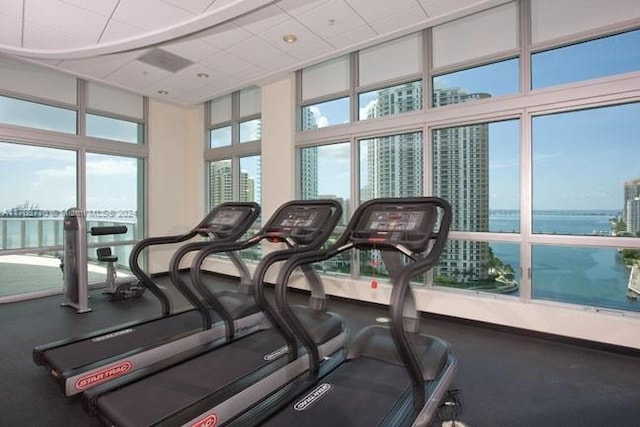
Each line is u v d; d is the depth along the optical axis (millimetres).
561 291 3381
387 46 4332
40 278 5121
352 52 4562
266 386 2260
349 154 4719
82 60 4395
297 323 2305
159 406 1941
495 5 3348
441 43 3943
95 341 2854
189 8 3109
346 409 1877
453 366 2352
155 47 4086
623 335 2994
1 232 4793
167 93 5738
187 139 6848
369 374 2240
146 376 2291
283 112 5262
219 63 4562
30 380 2633
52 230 5234
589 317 3125
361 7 3336
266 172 5504
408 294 2639
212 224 3887
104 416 1901
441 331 3594
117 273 5949
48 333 3607
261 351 2703
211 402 1979
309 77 5074
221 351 2699
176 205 6637
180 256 3100
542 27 3340
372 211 2838
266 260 2391
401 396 1995
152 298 4961
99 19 3297
